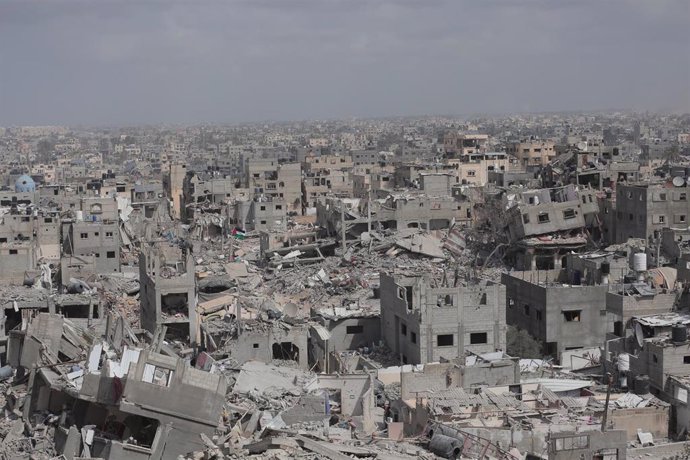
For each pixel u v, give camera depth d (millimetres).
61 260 110562
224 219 164375
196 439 50812
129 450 49312
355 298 99750
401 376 62656
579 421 54250
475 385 63094
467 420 54438
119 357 55406
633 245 106812
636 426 57188
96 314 87125
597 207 129750
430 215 139000
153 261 79812
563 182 153500
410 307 77688
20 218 129375
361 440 52469
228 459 46562
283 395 61531
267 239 134000
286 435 50594
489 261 121750
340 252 125562
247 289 102375
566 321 81250
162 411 50188
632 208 124438
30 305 85875
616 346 71938
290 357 76688
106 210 140250
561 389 62062
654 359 63062
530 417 55031
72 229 122812
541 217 121312
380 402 62906
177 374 50625
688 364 62250
